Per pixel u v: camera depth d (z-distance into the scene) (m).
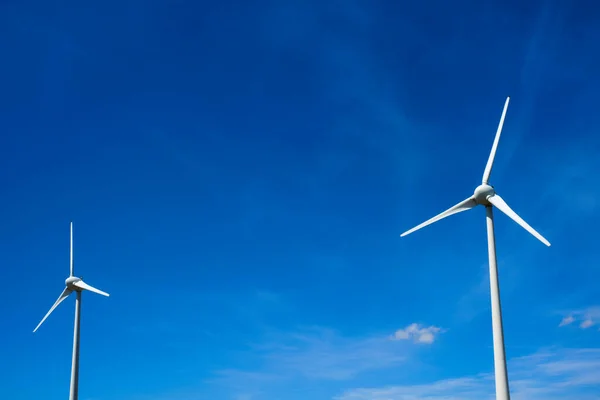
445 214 48.59
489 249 46.50
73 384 57.03
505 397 41.91
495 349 43.38
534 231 44.88
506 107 49.34
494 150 48.75
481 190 47.44
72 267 61.81
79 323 59.94
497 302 44.69
